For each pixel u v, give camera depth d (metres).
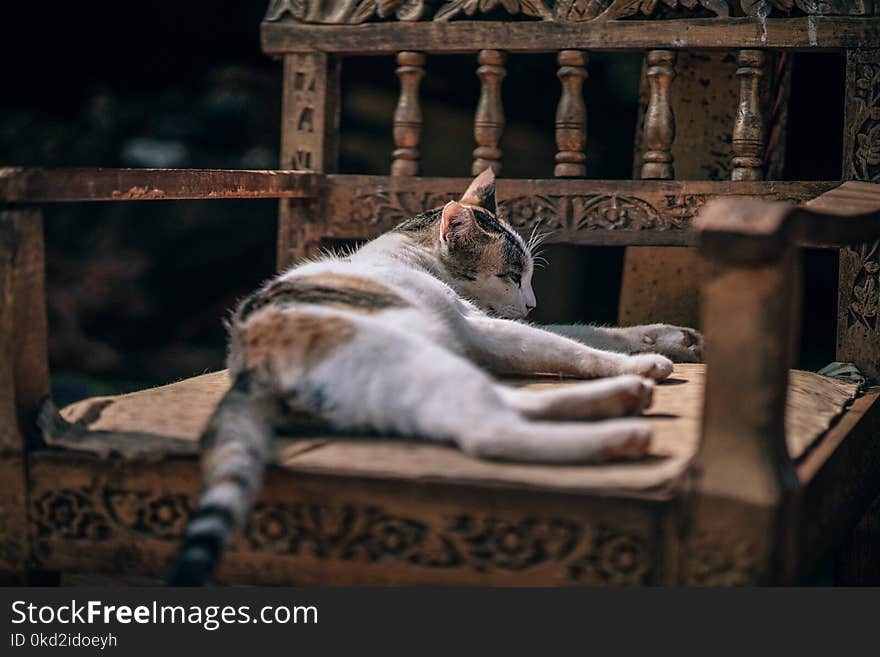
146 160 8.31
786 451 1.98
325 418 2.25
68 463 2.28
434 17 3.68
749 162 3.46
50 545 2.32
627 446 2.07
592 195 3.57
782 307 1.88
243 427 2.10
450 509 2.04
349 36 3.74
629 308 4.05
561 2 3.55
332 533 2.11
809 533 2.13
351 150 7.11
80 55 7.45
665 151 3.54
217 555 1.79
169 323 8.12
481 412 2.12
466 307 3.02
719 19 3.41
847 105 3.35
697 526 1.92
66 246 8.32
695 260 3.95
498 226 3.46
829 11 3.33
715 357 1.92
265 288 2.75
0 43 7.24
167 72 7.71
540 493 1.99
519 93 6.71
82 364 7.67
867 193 2.73
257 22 7.00
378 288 2.72
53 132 8.52
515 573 2.03
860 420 2.76
